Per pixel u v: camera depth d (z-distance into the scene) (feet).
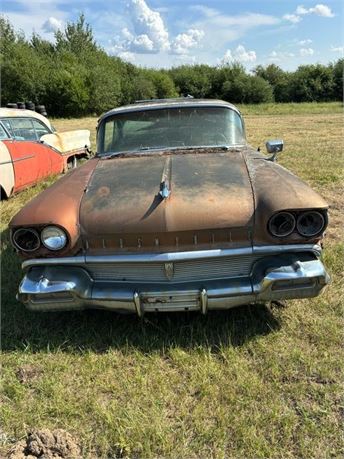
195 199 8.92
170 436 6.99
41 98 121.49
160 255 8.65
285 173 10.17
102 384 8.22
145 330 9.80
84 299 8.96
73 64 134.10
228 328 9.77
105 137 12.71
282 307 10.57
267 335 9.52
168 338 9.50
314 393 7.79
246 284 8.84
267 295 8.85
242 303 9.03
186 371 8.52
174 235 8.59
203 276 9.02
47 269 8.99
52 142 23.85
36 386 8.29
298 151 35.14
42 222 8.57
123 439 6.88
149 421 7.29
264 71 181.37
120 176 10.21
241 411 7.44
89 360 8.89
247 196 9.02
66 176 10.90
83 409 7.64
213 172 10.05
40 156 22.65
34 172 22.17
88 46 173.27
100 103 124.88
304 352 8.93
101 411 7.49
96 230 8.76
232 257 8.84
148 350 9.16
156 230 8.57
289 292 8.83
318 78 171.63
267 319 10.07
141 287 8.95
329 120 73.77
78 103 120.67
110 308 9.09
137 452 6.73
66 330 9.98
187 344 9.29
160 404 7.68
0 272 12.80
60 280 8.79
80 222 8.87
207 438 6.91
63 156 24.94
